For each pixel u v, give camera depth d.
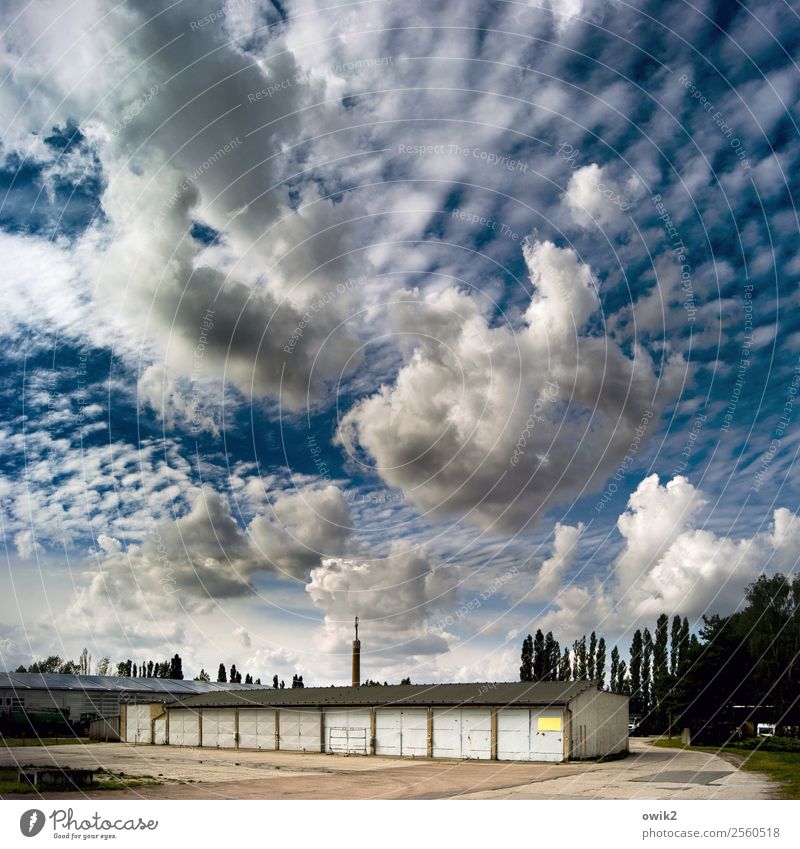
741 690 75.00
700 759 50.47
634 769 42.38
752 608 78.50
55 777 33.06
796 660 74.69
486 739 50.56
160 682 102.31
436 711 53.28
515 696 51.31
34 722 84.19
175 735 70.69
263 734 63.50
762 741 64.00
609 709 54.94
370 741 56.31
